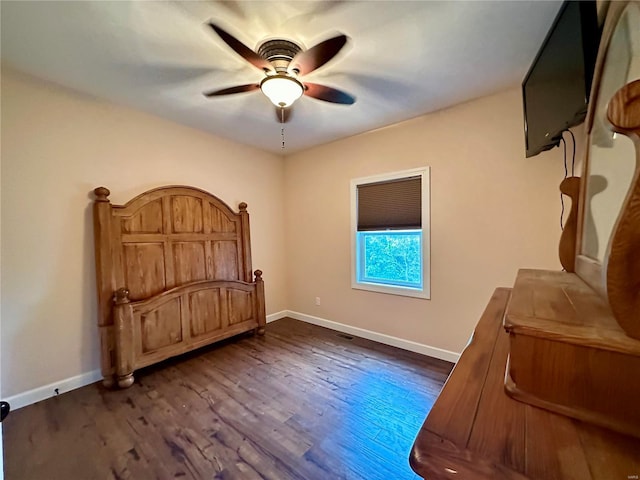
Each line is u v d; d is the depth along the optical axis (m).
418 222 3.04
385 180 3.25
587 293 0.90
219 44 1.80
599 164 1.02
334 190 3.76
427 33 1.71
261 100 2.57
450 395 0.67
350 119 3.01
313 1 1.46
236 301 3.42
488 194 2.56
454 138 2.73
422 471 0.51
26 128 2.18
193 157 3.26
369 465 1.59
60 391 2.33
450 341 2.85
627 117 0.50
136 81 2.25
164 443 1.76
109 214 2.47
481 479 0.47
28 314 2.20
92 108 2.50
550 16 1.56
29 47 1.82
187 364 2.83
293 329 3.86
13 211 2.13
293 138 3.61
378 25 1.64
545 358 0.62
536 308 0.75
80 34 1.70
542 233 2.32
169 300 2.79
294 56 1.80
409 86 2.34
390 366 2.75
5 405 0.74
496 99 2.48
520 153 2.39
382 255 3.45
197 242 3.14
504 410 0.61
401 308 3.19
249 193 3.89
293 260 4.32
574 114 1.32
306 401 2.19
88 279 2.49
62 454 1.68
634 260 0.54
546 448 0.51
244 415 2.03
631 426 0.53
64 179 2.36
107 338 2.43
